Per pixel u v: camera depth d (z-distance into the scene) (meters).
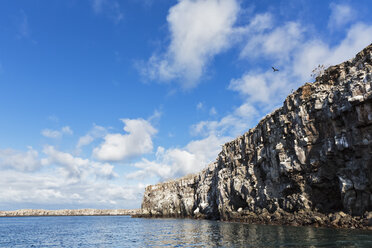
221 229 53.62
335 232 36.28
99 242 48.53
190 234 49.31
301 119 53.38
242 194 73.12
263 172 67.38
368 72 42.94
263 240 34.03
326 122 48.62
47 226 108.38
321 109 49.88
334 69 52.44
